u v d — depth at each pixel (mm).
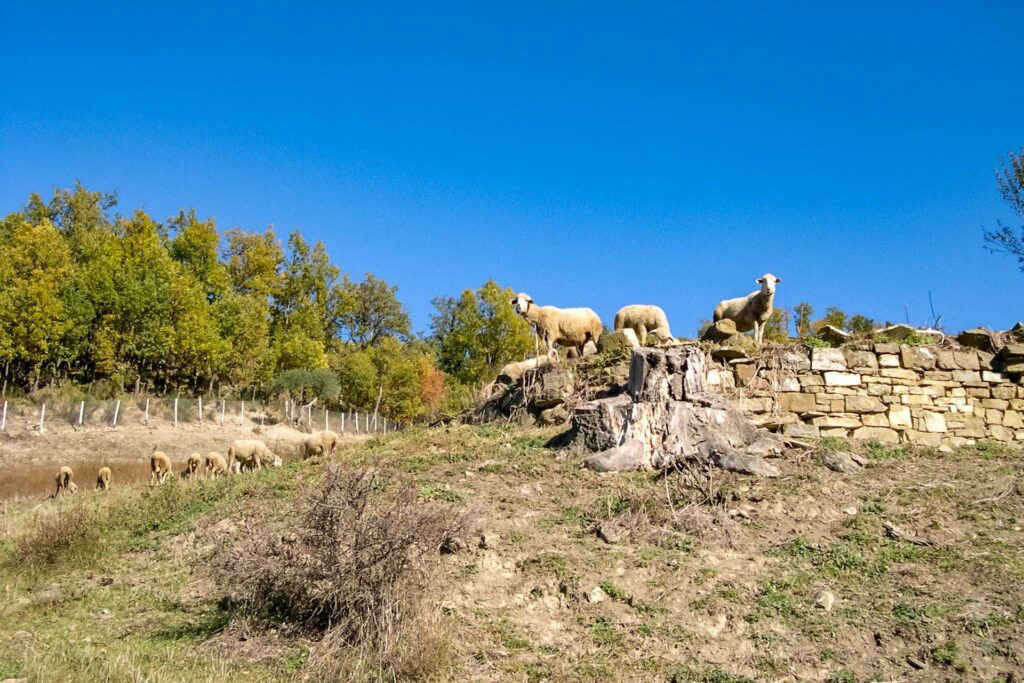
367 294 71438
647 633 8062
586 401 14523
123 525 12352
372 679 7223
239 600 8492
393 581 7883
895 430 14008
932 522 10117
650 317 17047
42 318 39625
